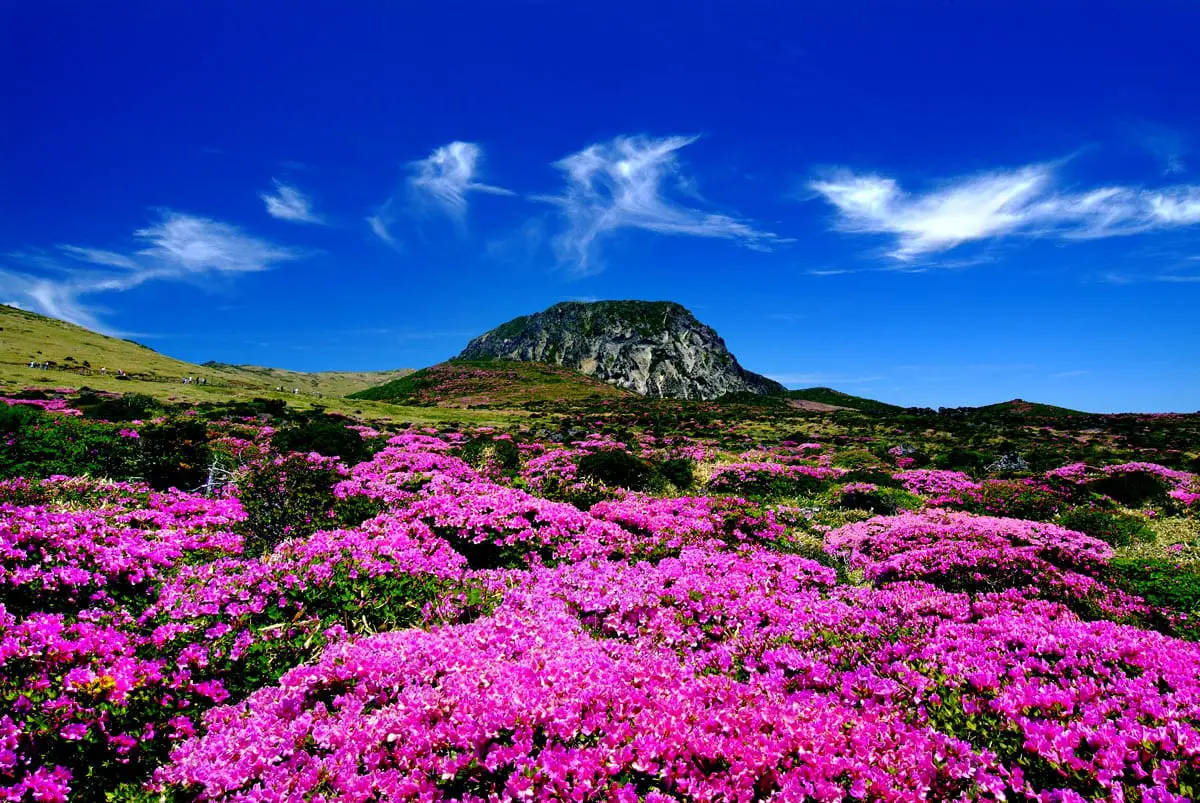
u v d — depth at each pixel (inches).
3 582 231.9
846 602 350.9
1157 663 211.8
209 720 203.0
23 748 166.9
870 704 208.5
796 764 174.6
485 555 426.3
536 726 181.6
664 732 179.8
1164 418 2704.2
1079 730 171.2
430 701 194.9
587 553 428.5
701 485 1010.7
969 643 245.1
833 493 878.4
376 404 3280.0
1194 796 145.7
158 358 4402.1
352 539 348.5
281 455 793.6
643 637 286.5
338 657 223.3
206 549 361.7
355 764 172.9
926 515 656.4
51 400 1911.9
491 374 5032.0
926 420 2773.1
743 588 342.3
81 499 466.0
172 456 673.6
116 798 167.5
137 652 222.7
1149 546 593.3
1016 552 408.5
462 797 161.8
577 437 2020.2
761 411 3631.9
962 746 173.2
